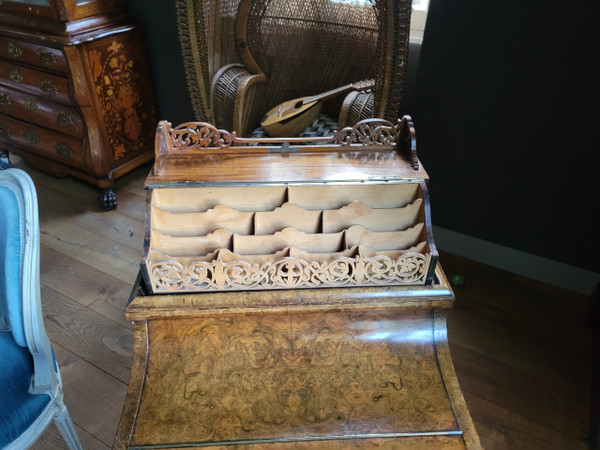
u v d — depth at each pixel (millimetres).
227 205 1381
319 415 1128
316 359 1224
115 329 1900
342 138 1512
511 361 1782
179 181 1339
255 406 1142
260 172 1393
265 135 2166
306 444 1084
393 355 1234
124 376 1723
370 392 1169
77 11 2199
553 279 2125
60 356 1788
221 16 2037
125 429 1094
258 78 2168
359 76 2195
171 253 1327
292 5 2146
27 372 1225
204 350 1228
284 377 1191
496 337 1876
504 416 1598
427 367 1219
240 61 2236
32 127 2604
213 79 2092
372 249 1360
